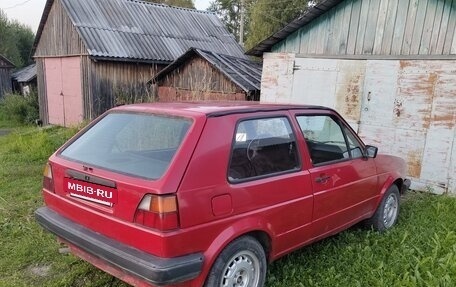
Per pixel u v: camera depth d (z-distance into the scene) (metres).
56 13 14.60
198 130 2.49
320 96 7.34
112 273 2.58
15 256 3.54
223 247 2.49
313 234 3.32
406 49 6.22
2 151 8.83
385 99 6.51
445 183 5.96
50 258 3.53
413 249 3.67
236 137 2.66
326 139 3.52
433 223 4.49
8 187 5.84
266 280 3.11
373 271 3.26
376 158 4.14
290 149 3.06
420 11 6.01
